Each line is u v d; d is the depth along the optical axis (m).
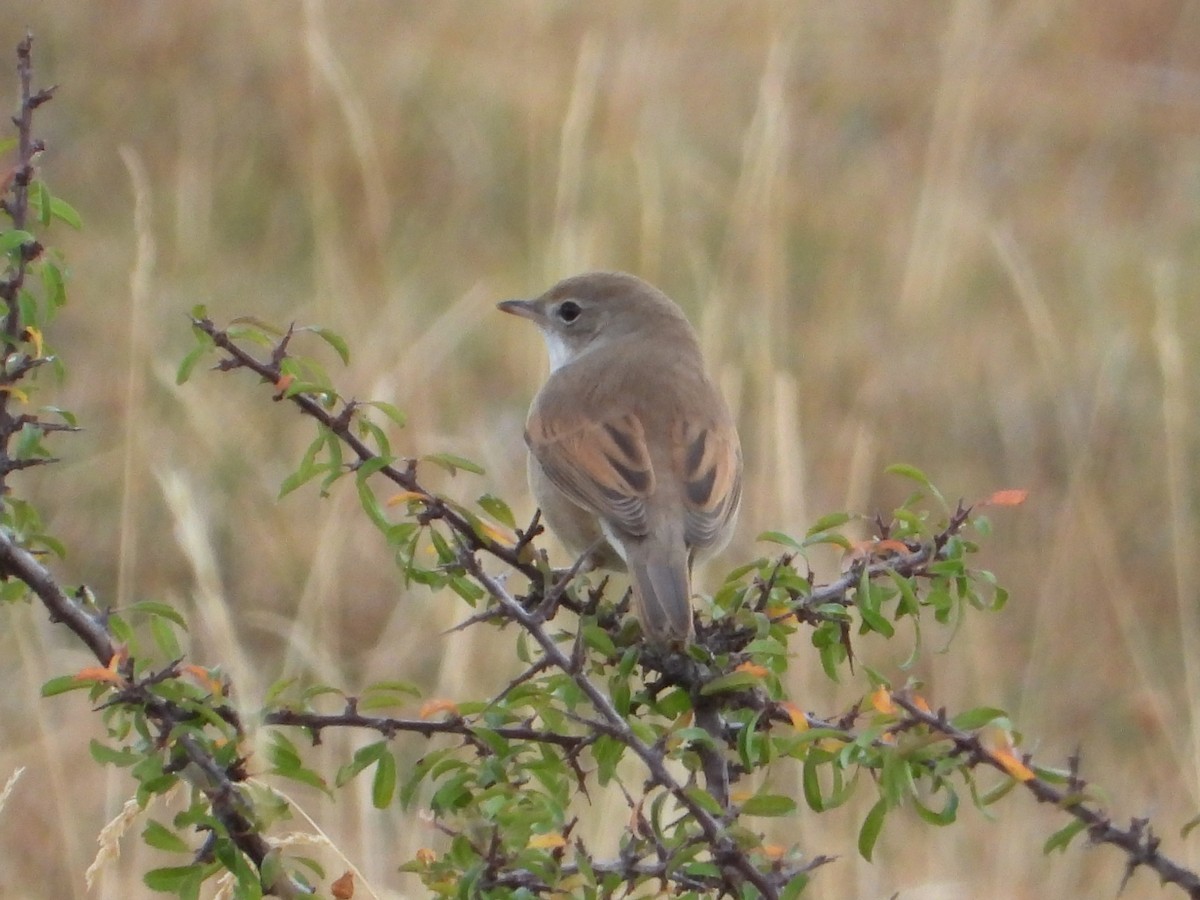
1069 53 21.52
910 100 19.69
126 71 17.69
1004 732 5.46
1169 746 11.39
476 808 5.20
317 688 5.41
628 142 16.41
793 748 5.25
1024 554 13.46
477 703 5.39
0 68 17.72
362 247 15.50
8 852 9.69
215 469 12.74
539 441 8.71
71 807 9.72
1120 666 12.37
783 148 14.16
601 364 9.21
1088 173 19.64
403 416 5.76
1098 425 14.69
